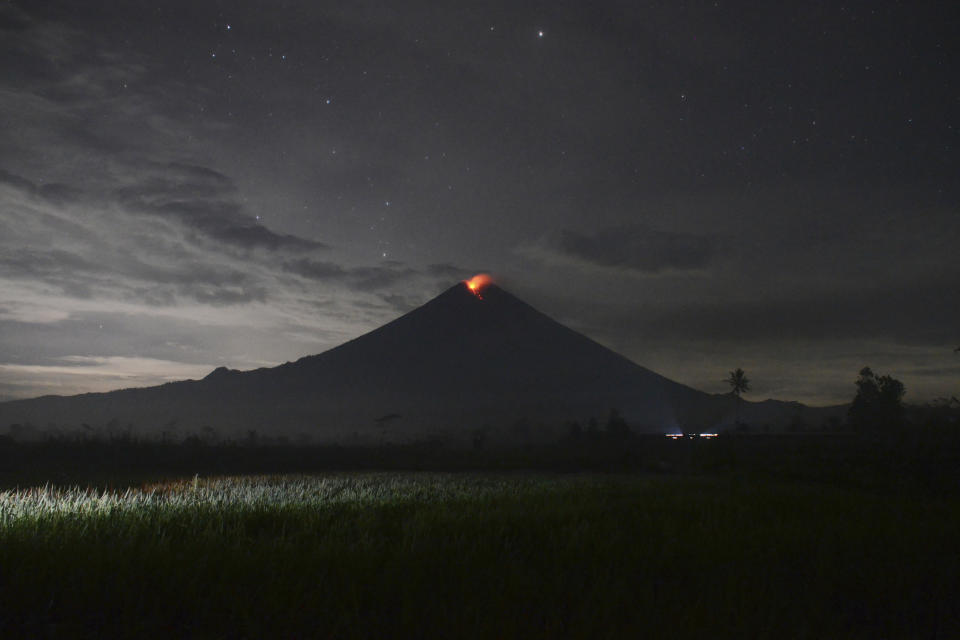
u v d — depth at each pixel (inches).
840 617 216.8
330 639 180.4
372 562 250.1
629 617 207.0
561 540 309.6
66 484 759.1
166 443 1551.4
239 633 188.5
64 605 197.9
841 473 880.9
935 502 578.2
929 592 253.9
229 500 464.1
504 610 201.2
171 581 216.4
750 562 281.9
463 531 320.2
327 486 682.8
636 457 1278.3
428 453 1491.1
